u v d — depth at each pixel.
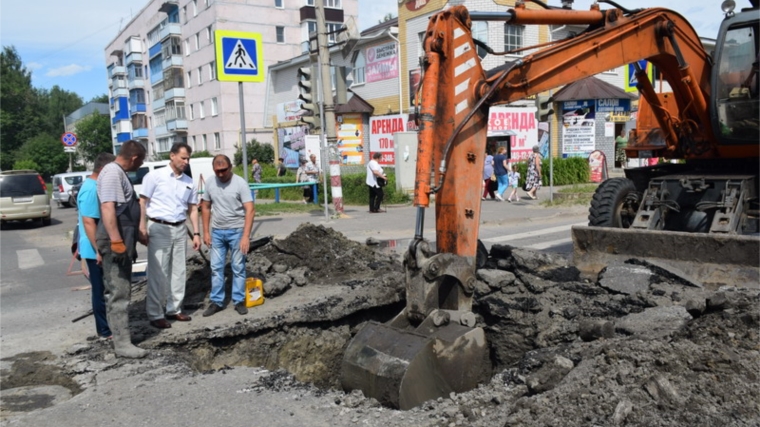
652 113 9.05
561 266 7.16
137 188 17.52
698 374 3.96
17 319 7.43
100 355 5.70
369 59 30.67
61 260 12.54
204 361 6.01
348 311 6.93
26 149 73.50
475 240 5.32
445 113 5.23
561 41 6.18
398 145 20.28
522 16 5.82
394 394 4.34
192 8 51.94
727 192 7.27
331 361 6.84
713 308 5.01
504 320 6.43
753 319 4.65
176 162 6.37
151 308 6.25
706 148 8.12
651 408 3.64
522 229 13.40
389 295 7.27
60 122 114.75
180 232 6.46
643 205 7.81
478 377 4.85
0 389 5.07
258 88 49.94
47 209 20.61
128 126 75.69
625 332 5.00
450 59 5.21
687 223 7.82
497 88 5.52
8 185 19.94
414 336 4.62
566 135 27.86
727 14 7.67
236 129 49.38
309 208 18.70
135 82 67.50
